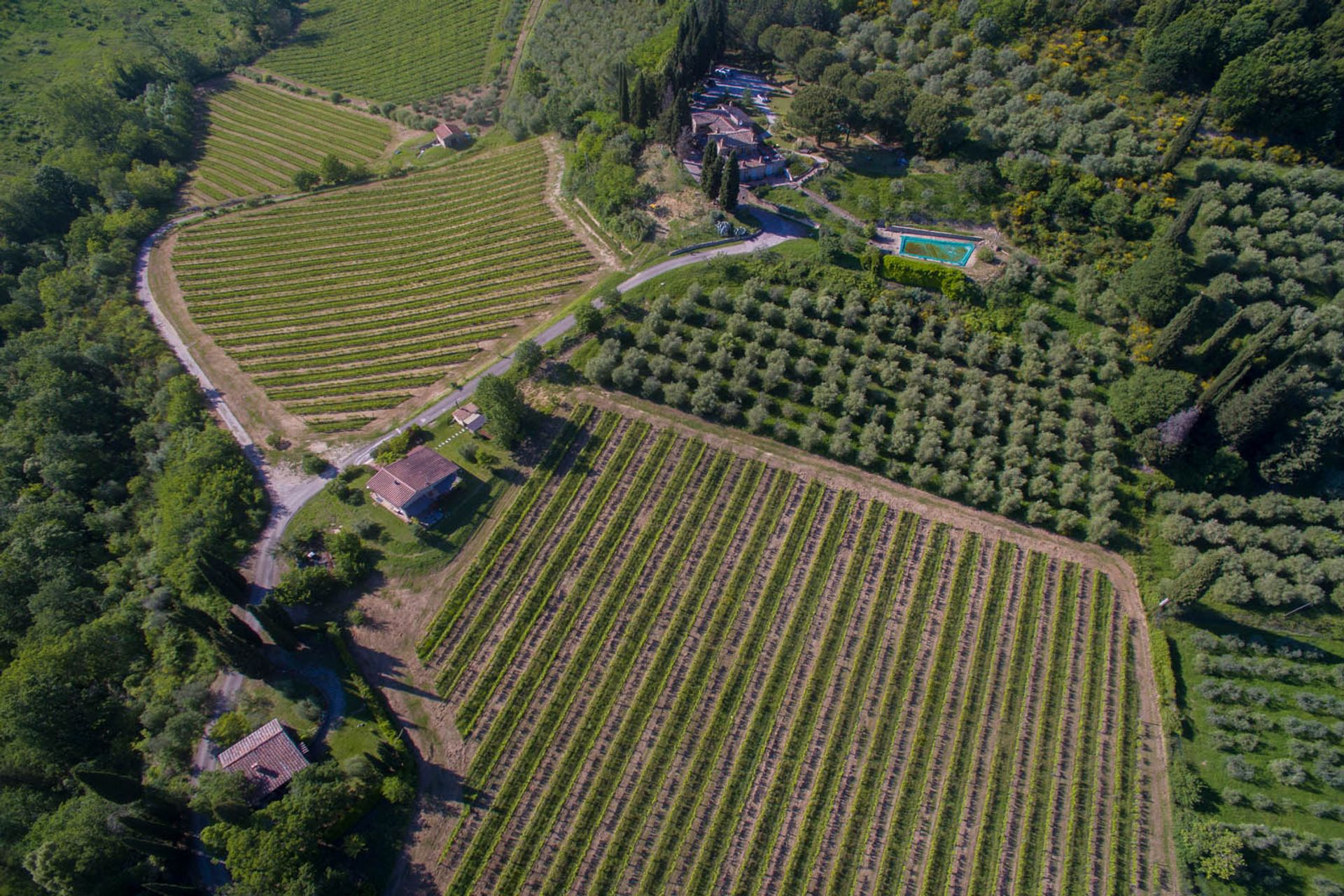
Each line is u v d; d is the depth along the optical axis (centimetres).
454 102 17300
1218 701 7250
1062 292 9994
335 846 6162
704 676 7369
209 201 14588
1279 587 7625
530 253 11819
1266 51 10931
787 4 14750
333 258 12438
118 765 6862
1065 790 6825
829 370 9462
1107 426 8881
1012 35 13012
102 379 10625
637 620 7662
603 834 6494
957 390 9356
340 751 6688
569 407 9388
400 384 9988
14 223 13262
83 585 8212
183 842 6341
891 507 8544
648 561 8106
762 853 6462
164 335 11094
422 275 11825
